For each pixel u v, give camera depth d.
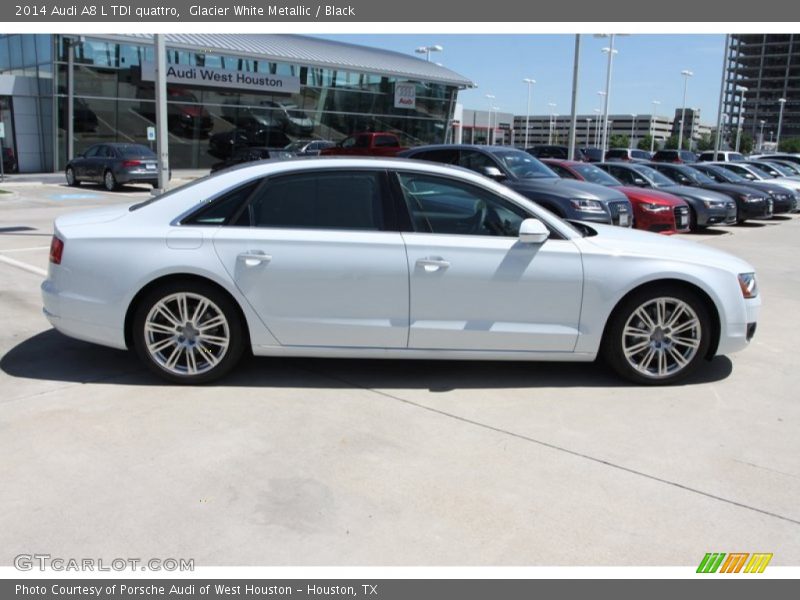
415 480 3.60
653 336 5.00
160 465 3.68
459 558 2.98
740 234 15.48
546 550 3.05
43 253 9.79
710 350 5.12
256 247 4.65
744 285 5.00
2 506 3.26
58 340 5.72
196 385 4.82
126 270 4.65
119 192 23.48
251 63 34.47
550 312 4.80
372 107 40.88
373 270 4.66
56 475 3.55
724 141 99.94
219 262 4.64
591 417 4.45
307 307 4.71
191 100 32.94
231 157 31.55
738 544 3.12
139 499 3.35
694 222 15.40
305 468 3.69
